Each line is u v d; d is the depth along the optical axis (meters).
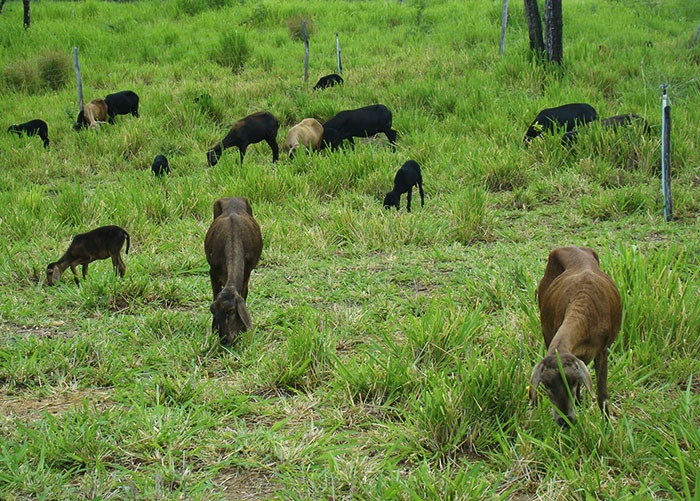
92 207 11.23
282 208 11.58
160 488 4.79
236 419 5.69
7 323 7.61
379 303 7.79
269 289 8.38
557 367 4.45
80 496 4.77
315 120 15.26
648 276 7.04
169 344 6.93
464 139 14.19
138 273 9.02
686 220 10.09
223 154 15.02
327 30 27.02
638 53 19.39
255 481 4.98
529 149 12.95
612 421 5.38
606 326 5.17
